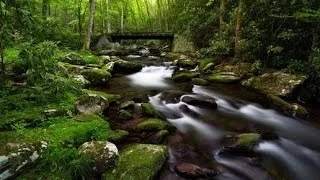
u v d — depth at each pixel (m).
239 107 8.30
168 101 8.15
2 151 3.82
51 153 4.30
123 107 7.26
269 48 10.35
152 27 35.88
